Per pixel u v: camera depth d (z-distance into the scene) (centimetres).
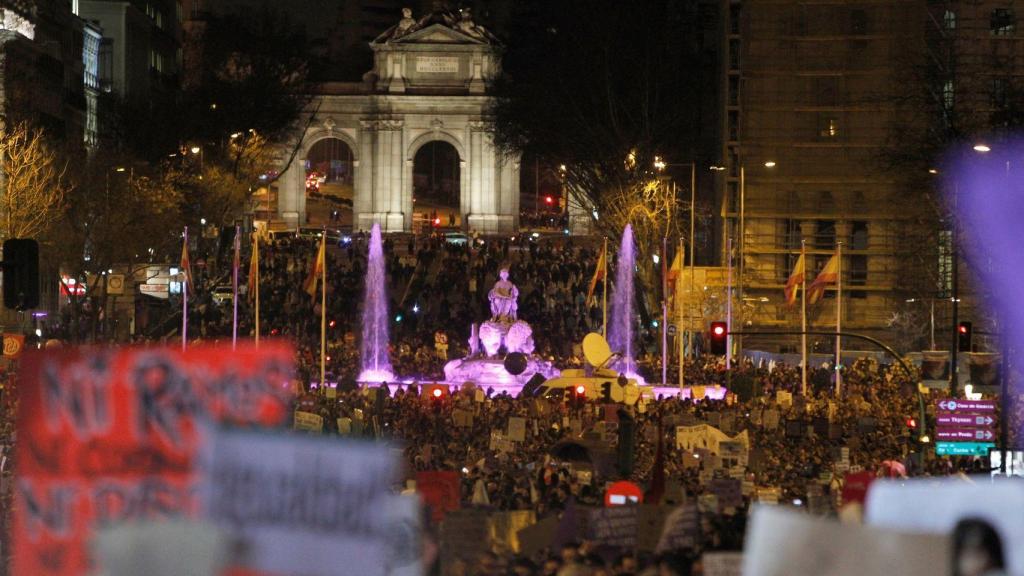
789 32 12862
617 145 13412
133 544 1162
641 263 13088
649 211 12588
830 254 12788
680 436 5166
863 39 12712
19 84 11681
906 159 9238
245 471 1243
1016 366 7950
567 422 6700
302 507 1240
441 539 2373
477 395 7806
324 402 7062
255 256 10744
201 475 1250
